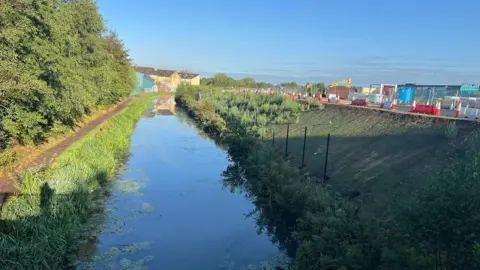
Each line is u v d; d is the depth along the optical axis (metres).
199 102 45.50
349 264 7.02
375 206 10.34
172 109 56.53
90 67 25.61
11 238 7.38
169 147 25.55
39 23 14.08
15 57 11.72
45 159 13.64
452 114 19.66
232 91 58.69
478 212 5.76
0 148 12.75
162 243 10.52
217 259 9.86
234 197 15.34
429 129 15.63
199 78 131.62
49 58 14.04
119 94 40.97
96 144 17.92
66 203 9.94
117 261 9.22
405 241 6.46
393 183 11.80
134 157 21.72
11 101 12.12
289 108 31.53
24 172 11.38
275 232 11.93
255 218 13.05
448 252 5.94
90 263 8.96
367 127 19.73
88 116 27.88
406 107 24.69
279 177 13.60
